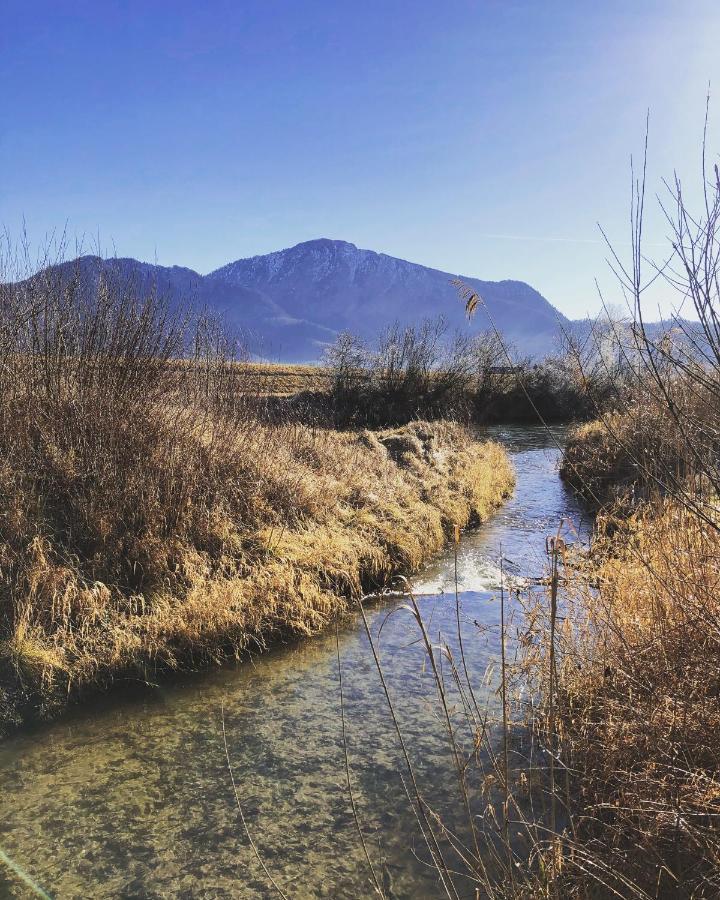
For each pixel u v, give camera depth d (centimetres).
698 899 296
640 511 578
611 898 321
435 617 853
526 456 2484
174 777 525
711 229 262
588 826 364
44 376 863
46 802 494
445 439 2041
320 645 789
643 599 459
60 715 620
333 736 582
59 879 416
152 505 845
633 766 370
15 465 791
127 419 876
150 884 411
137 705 644
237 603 795
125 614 736
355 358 3391
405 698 644
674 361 280
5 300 848
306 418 2208
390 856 426
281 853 436
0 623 668
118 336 904
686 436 302
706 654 362
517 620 710
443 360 3597
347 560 962
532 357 3712
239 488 997
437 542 1168
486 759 512
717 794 304
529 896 326
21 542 732
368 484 1279
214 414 1064
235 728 601
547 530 1284
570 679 459
